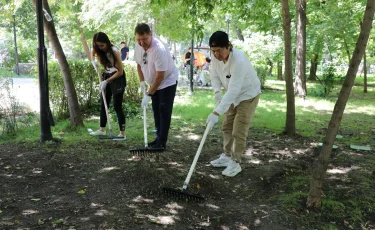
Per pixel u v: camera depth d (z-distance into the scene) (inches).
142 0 426.9
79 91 305.0
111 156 187.0
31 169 167.2
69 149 196.9
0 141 210.5
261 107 371.2
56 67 268.2
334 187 155.8
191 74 464.1
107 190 145.8
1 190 144.0
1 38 949.2
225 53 145.0
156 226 119.7
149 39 169.0
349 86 124.3
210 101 395.5
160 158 184.5
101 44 200.2
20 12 731.4
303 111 360.5
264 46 602.2
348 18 497.4
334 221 130.1
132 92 366.9
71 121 245.4
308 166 185.8
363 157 201.0
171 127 262.4
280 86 634.8
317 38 553.9
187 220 125.2
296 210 135.4
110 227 117.2
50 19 219.5
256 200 144.6
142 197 140.2
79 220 121.0
